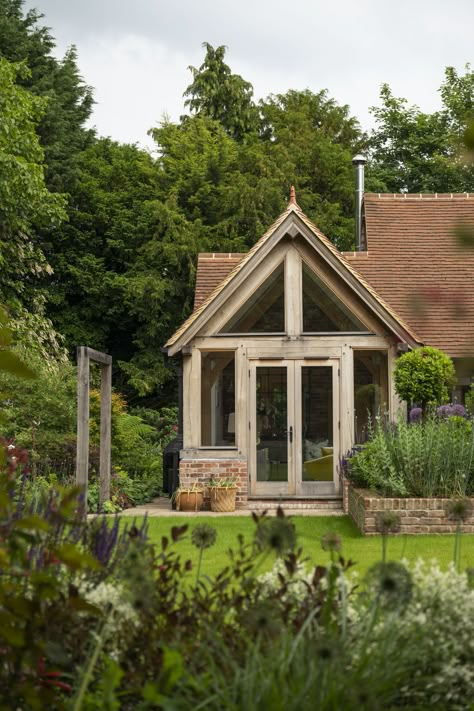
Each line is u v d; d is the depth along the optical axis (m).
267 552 4.41
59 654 3.71
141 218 36.94
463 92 39.53
